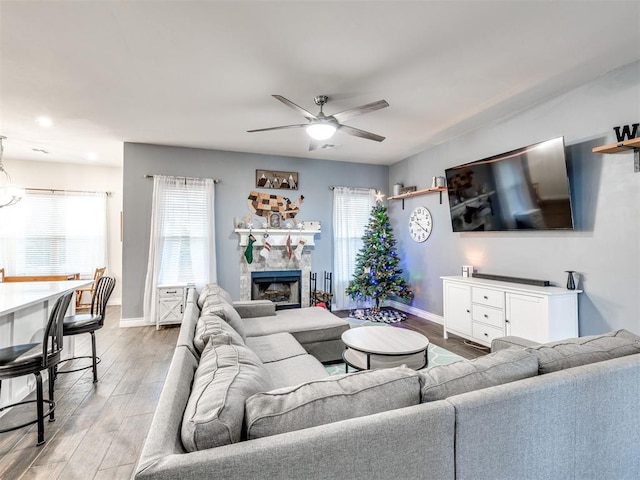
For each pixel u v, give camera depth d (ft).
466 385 3.99
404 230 19.25
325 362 10.66
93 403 8.45
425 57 8.52
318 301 17.90
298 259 18.38
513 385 3.91
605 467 4.38
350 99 10.94
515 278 12.03
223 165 17.13
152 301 15.56
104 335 14.21
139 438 7.00
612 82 9.32
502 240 13.00
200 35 7.54
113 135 14.58
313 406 3.42
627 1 6.52
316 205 19.04
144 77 9.43
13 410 8.13
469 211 13.85
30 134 14.42
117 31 7.36
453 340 13.65
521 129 12.07
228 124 13.19
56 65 8.74
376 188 20.52
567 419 4.09
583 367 4.38
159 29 7.30
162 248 15.85
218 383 3.82
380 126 13.67
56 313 7.14
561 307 9.90
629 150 8.95
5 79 9.48
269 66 8.89
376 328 9.82
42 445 6.71
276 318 11.51
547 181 10.55
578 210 10.26
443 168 16.08
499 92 10.58
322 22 7.12
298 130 13.96
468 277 13.80
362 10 6.75
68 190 20.33
